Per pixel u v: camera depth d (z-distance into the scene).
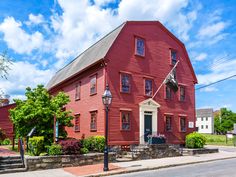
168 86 25.09
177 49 28.16
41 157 16.56
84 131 25.45
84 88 26.14
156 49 26.25
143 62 25.05
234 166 17.45
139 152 20.67
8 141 31.75
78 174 15.09
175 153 23.05
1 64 19.91
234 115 112.06
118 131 22.50
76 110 27.45
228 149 31.81
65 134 22.22
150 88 25.27
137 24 25.17
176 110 27.08
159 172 15.68
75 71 28.55
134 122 23.62
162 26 26.97
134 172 16.02
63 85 31.27
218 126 113.62
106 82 22.50
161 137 23.08
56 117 21.36
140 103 24.09
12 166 16.09
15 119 21.78
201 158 21.42
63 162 17.20
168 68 26.91
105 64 22.62
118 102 22.88
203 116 116.50
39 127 21.11
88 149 20.17
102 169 16.34
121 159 20.14
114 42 23.34
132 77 24.09
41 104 21.80
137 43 24.91
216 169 16.25
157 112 25.34
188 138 25.84
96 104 23.67
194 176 13.97
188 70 29.00
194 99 29.12
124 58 23.83
